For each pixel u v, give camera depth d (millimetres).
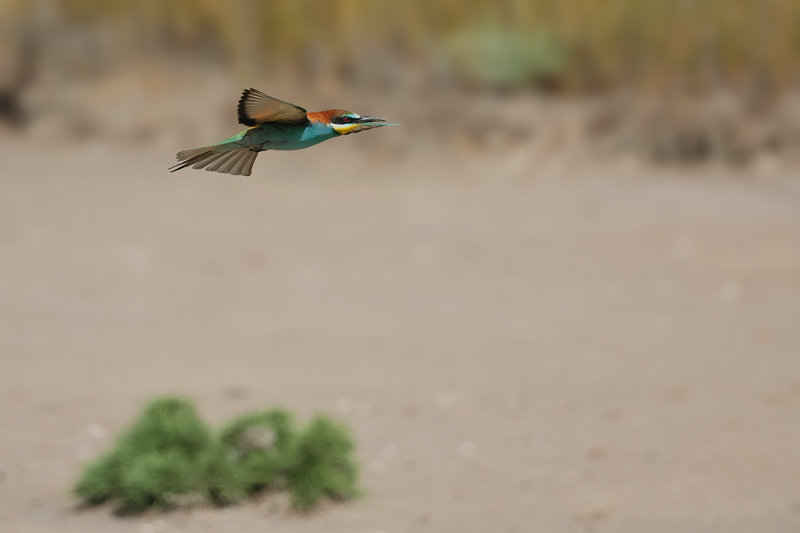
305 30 24781
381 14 24984
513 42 24344
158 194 20062
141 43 25297
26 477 9266
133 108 23953
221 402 11344
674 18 24453
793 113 23219
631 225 18594
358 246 17422
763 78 24016
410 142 23219
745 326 13797
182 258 16609
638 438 10281
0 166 21312
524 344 13281
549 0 24953
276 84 24406
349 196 20516
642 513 8453
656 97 23734
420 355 12922
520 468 9531
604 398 11438
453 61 24375
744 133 22875
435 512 8469
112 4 25328
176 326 13914
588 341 13367
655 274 16047
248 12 24938
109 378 12055
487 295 15211
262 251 17062
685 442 10141
